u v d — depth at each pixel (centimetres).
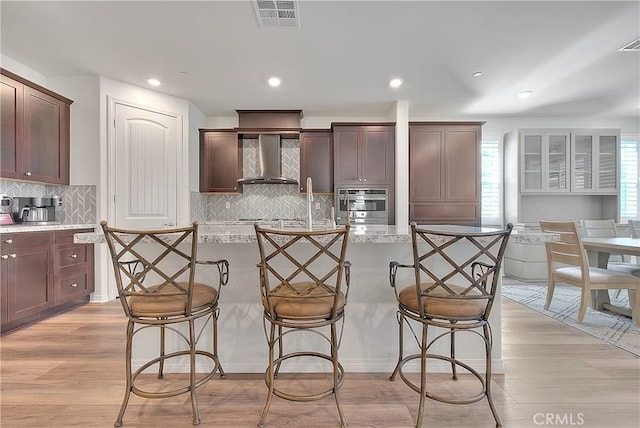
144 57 307
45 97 315
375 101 434
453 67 330
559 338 246
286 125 472
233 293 196
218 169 468
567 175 477
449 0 226
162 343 189
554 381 184
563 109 471
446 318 145
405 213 436
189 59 311
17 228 261
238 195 502
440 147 452
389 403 165
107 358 213
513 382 183
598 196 518
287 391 175
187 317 149
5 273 253
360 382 185
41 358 213
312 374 194
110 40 277
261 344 197
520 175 482
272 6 232
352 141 453
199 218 468
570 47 290
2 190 303
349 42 281
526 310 314
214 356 172
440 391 175
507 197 507
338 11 237
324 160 470
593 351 223
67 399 168
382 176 452
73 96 350
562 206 520
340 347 196
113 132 358
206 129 462
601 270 294
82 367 201
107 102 354
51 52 296
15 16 241
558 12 239
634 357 214
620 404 163
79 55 302
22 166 291
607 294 314
